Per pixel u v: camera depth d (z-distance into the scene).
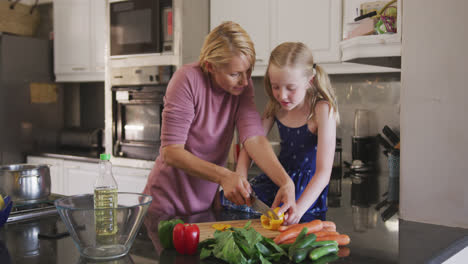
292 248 0.95
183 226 0.98
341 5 2.53
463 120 1.16
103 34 3.51
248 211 1.48
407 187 1.27
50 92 4.00
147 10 2.93
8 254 0.97
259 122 1.54
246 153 1.58
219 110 1.52
